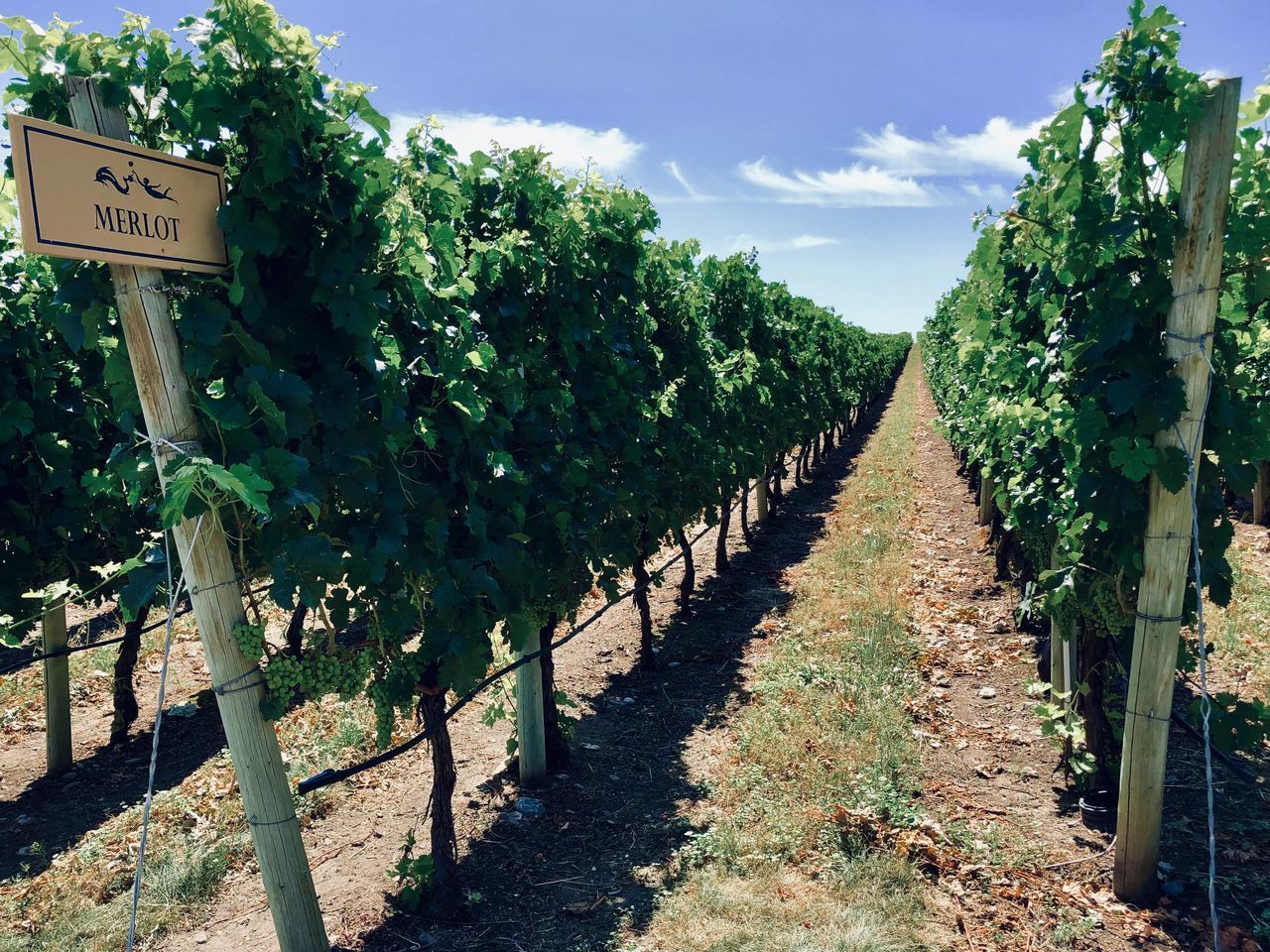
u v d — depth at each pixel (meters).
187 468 2.11
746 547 10.71
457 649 3.29
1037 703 5.52
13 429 4.48
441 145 4.18
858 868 3.64
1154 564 3.20
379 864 4.04
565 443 4.68
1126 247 3.20
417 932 3.50
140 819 4.61
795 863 3.76
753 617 7.78
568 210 4.85
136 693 6.82
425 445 3.43
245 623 2.70
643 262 6.06
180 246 2.44
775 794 4.36
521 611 3.86
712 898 3.50
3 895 4.00
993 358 5.07
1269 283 3.07
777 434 11.55
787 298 13.46
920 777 4.50
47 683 5.44
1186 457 3.02
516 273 4.36
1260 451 3.18
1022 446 4.96
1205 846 3.79
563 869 3.94
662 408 5.89
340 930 3.53
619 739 5.41
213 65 2.46
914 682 5.75
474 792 4.73
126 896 3.86
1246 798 4.18
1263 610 6.54
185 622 8.31
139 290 2.42
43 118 2.37
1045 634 6.78
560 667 6.83
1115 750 4.07
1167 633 3.21
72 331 2.49
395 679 3.20
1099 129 3.12
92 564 5.41
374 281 2.78
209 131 2.51
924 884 3.58
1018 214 3.74
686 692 6.09
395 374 2.98
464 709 5.98
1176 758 4.67
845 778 4.43
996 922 3.31
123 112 2.38
